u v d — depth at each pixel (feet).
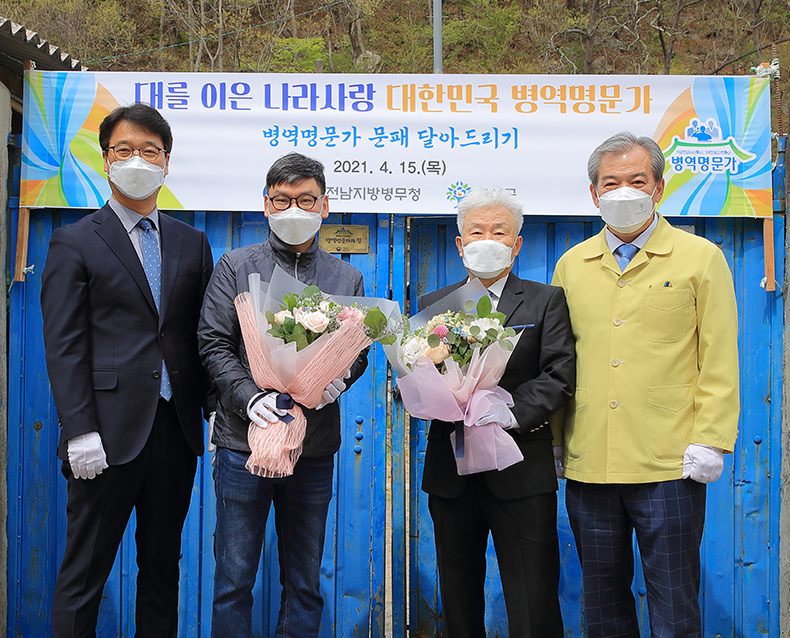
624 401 6.56
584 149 9.02
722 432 6.25
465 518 6.84
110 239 6.72
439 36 21.95
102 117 9.09
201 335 6.63
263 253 6.89
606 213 6.69
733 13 38.63
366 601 8.88
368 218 9.21
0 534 8.61
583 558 6.79
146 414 6.57
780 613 8.61
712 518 8.86
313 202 6.72
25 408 8.97
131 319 6.66
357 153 9.07
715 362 6.41
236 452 6.46
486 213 6.93
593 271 7.00
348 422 8.99
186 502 7.09
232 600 6.45
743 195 8.88
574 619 8.98
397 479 8.99
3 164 8.87
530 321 6.87
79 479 6.48
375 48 47.47
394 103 9.10
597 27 39.65
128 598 8.86
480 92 9.07
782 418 8.75
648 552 6.47
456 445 6.47
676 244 6.75
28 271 9.07
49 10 40.40
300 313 6.09
